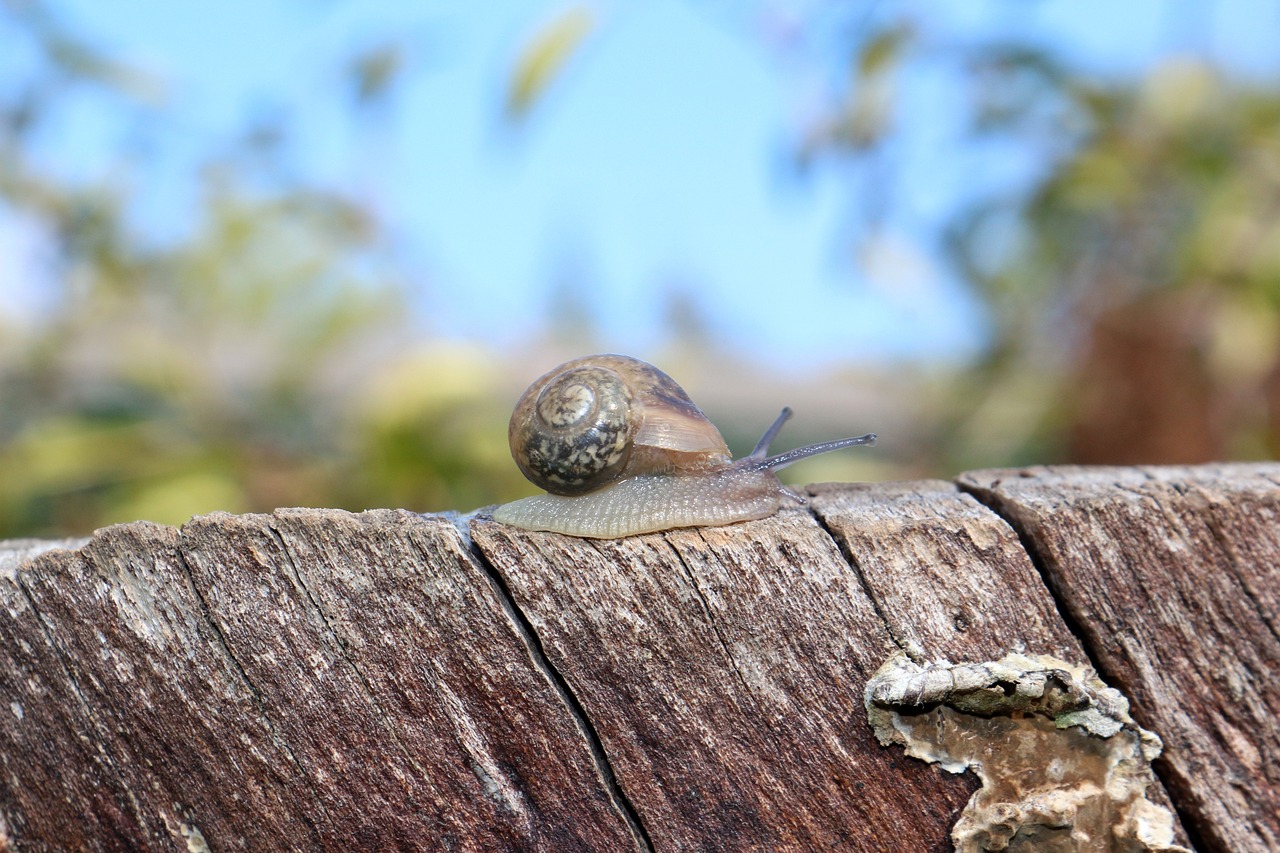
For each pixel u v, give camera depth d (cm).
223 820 56
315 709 56
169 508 64
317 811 56
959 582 56
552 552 56
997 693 55
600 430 57
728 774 56
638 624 56
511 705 56
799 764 56
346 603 56
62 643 56
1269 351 66
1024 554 56
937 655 56
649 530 57
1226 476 57
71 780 56
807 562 56
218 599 56
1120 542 56
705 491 57
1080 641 56
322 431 69
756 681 56
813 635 56
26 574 56
